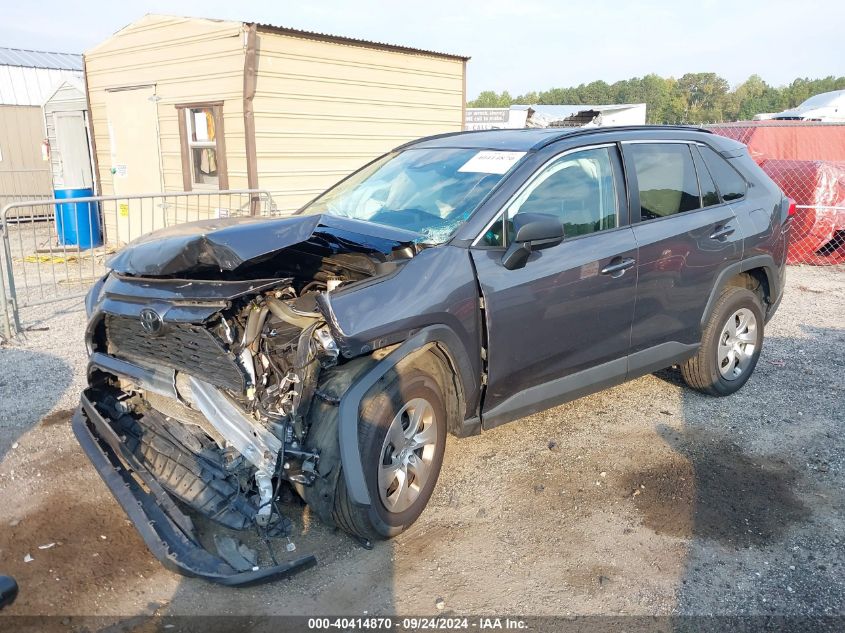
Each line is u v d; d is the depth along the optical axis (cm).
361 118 1045
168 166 1048
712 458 436
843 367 598
